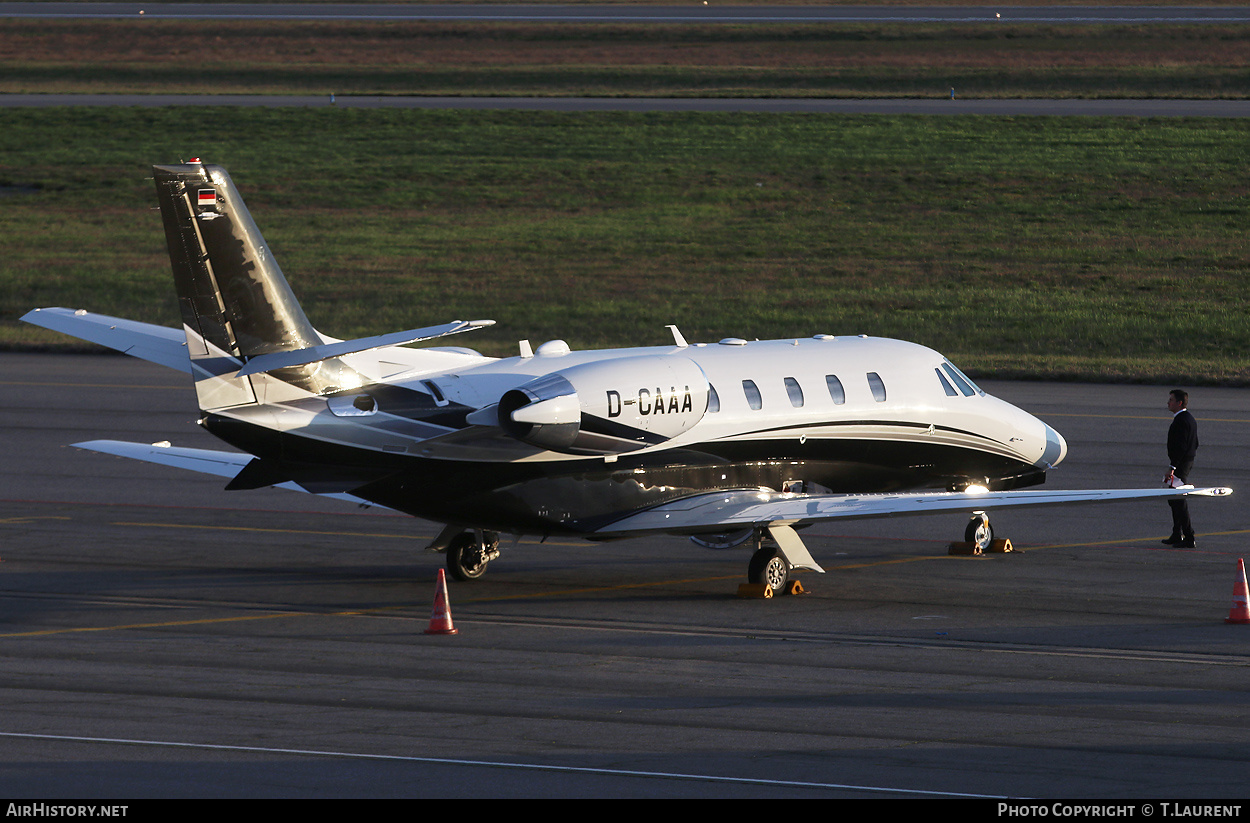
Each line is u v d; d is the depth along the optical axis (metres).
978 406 85.75
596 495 71.75
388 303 193.38
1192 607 69.38
